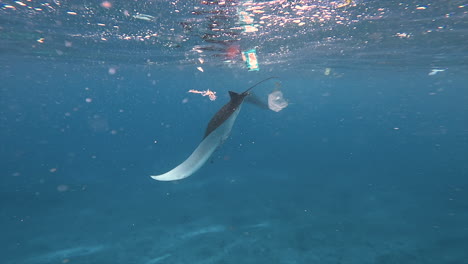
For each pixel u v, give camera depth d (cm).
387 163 1784
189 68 2298
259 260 739
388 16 835
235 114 286
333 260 740
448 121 5616
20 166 1786
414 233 865
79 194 1248
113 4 759
